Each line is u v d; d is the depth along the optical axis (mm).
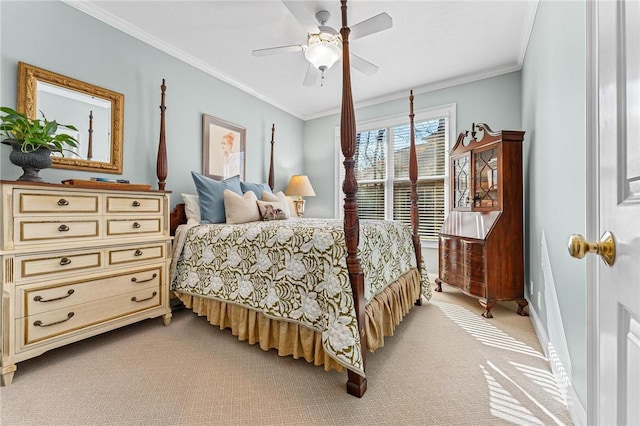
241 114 3668
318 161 4719
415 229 2822
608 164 585
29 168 1688
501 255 2506
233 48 2836
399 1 2186
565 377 1395
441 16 2359
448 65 3162
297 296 1664
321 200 4699
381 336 1789
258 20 2418
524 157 2742
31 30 1974
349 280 1479
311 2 2133
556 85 1610
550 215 1759
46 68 2039
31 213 1576
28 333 1545
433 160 3775
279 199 3215
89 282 1804
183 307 2717
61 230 1691
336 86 3707
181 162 2947
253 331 1877
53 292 1643
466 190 3008
